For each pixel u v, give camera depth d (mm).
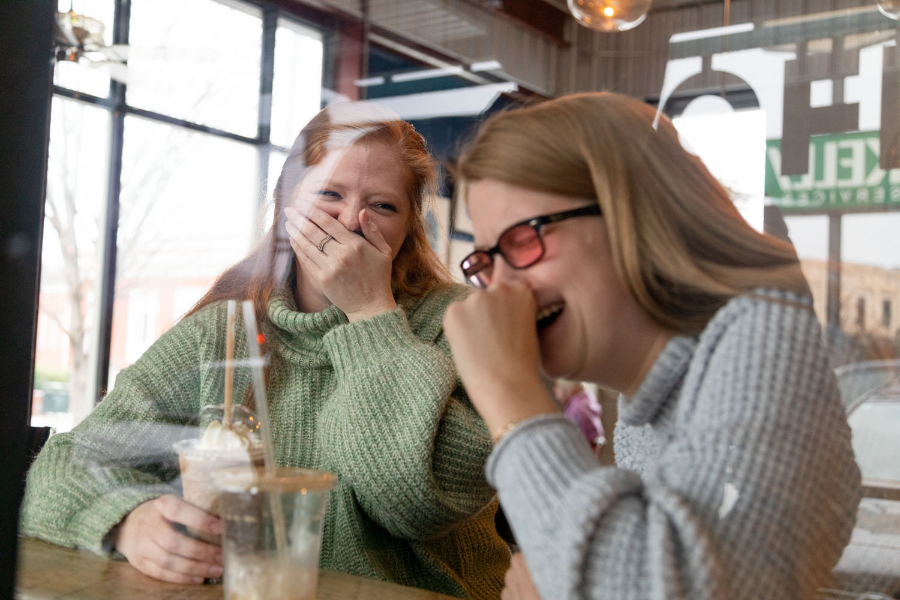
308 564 628
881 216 807
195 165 991
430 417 888
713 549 495
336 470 905
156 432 864
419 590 748
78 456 787
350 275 980
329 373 994
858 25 887
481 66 1065
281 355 1000
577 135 619
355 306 989
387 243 1024
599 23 1046
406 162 1037
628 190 610
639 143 625
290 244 1035
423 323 1041
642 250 605
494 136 648
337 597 714
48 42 684
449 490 904
